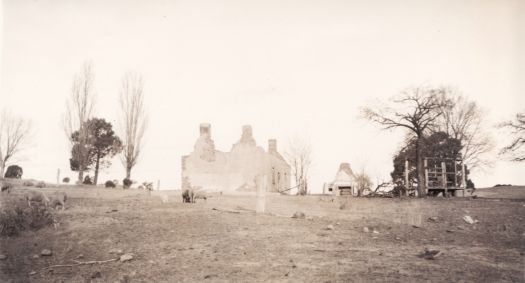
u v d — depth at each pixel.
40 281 9.08
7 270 9.75
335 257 10.61
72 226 13.86
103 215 15.77
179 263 10.09
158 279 9.01
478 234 13.91
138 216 15.80
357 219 16.84
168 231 13.37
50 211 16.11
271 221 15.54
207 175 39.56
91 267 9.96
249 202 24.55
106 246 11.63
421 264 9.98
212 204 21.83
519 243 12.43
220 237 12.68
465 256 10.80
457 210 19.41
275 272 9.34
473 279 8.82
